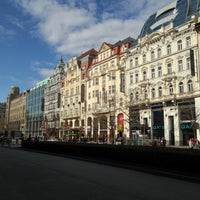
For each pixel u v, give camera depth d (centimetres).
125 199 816
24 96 12481
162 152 1466
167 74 4556
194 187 1030
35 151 3244
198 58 4062
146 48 5116
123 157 1789
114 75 5984
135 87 5284
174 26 4625
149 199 822
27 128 11506
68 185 1043
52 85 9438
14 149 3878
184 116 4200
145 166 1545
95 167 1662
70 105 7869
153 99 4766
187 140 4162
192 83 4188
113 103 5719
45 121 9581
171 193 915
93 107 6606
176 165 1369
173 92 4459
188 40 4344
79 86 7450
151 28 5241
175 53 4491
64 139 6975
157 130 4678
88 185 1045
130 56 5538
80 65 7719
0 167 1617
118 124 5628
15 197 845
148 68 5025
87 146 2227
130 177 1268
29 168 1579
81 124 7144
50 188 983
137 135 4650
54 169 1544
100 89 6425
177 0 4950
